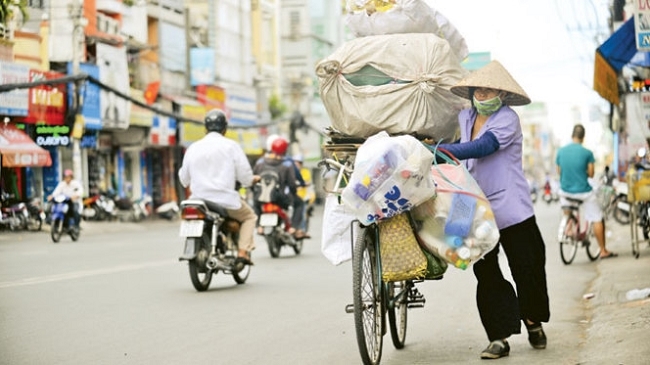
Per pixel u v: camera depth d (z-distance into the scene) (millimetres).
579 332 7801
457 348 7305
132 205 35500
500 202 6746
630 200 13695
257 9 57969
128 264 14820
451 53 7141
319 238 21484
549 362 6547
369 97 6973
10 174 31172
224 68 50969
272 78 58250
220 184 11234
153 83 38656
